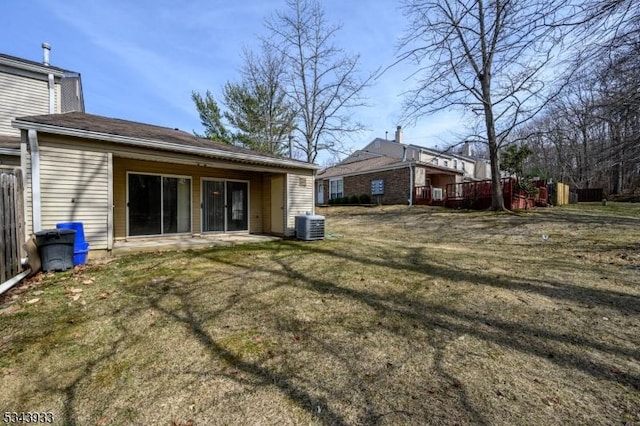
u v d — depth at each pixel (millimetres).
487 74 11992
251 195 10930
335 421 1959
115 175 8047
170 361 2625
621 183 22203
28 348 2803
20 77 9789
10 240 4473
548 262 6199
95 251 6250
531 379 2402
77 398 2166
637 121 5566
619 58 4328
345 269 5711
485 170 33156
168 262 6129
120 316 3520
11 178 4578
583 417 1996
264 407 2080
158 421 1951
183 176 9320
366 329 3256
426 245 8422
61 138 5836
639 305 3885
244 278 5086
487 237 9422
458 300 4113
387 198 20969
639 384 2340
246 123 20578
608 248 7055
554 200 18641
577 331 3211
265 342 2965
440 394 2217
